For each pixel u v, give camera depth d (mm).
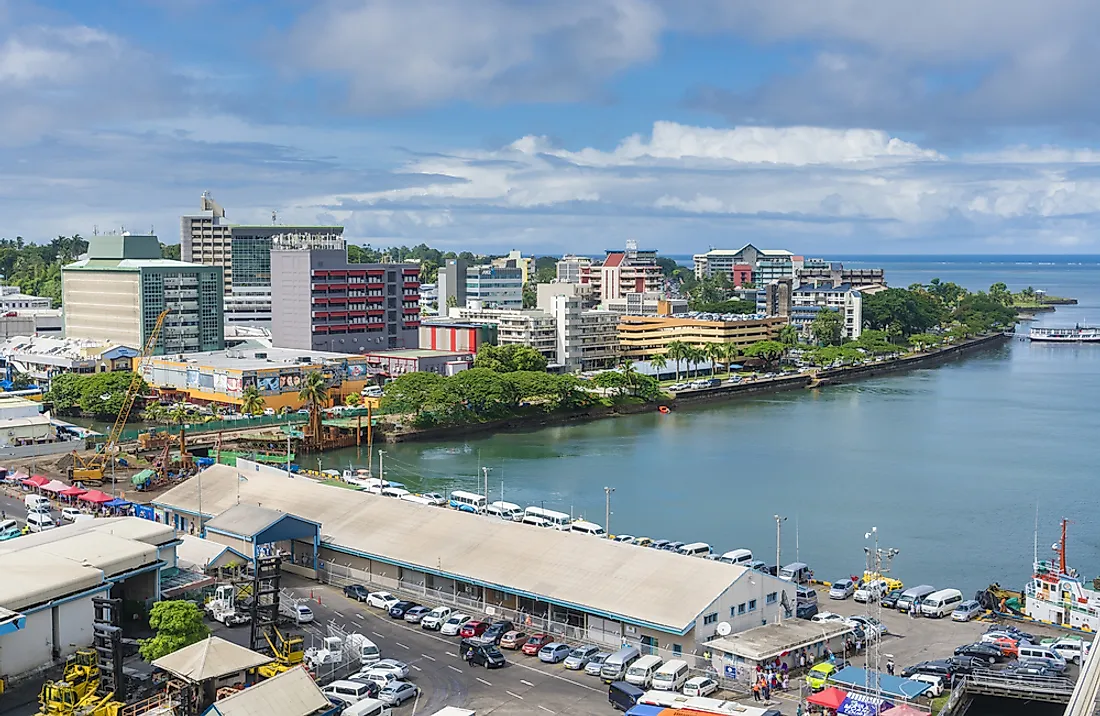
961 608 155750
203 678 112500
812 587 171750
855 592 167750
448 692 124250
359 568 165875
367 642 133875
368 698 117812
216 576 159375
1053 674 127688
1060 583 153875
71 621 130875
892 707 115812
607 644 138375
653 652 134000
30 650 126562
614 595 140250
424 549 161125
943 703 121625
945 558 199000
